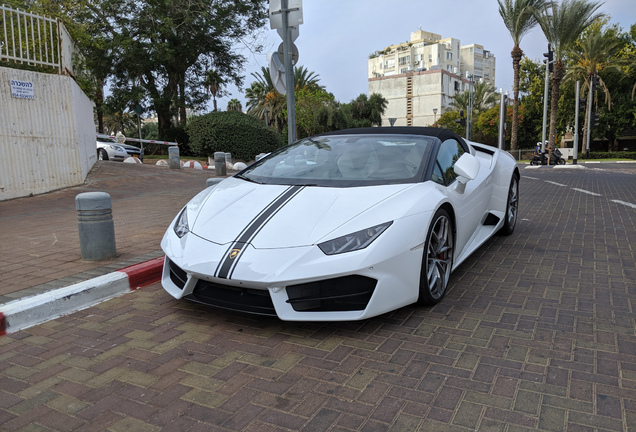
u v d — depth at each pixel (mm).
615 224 5992
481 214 4348
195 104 28266
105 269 3885
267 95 46719
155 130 64062
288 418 1954
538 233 5523
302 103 43188
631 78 39062
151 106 26500
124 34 23453
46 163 9078
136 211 7090
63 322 3053
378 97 62938
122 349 2635
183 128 26516
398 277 2758
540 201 8508
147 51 23688
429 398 2076
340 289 2639
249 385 2221
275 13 6281
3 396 2176
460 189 3658
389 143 3756
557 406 1994
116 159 18688
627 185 11711
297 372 2330
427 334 2730
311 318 2609
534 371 2287
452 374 2275
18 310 2961
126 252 4465
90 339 2779
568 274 3859
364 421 1920
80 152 10133
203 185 11133
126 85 25828
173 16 24375
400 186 3127
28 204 7789
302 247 2643
